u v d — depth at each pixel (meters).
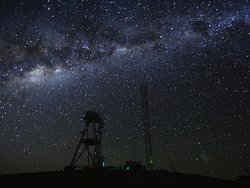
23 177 23.81
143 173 25.78
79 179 23.11
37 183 21.83
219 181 23.83
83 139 34.72
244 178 25.47
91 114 35.47
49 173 25.53
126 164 31.58
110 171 27.08
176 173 26.30
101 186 21.02
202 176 25.31
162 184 21.75
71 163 32.84
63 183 21.83
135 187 20.80
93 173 25.64
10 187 20.75
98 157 33.88
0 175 24.55
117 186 21.02
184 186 21.53
